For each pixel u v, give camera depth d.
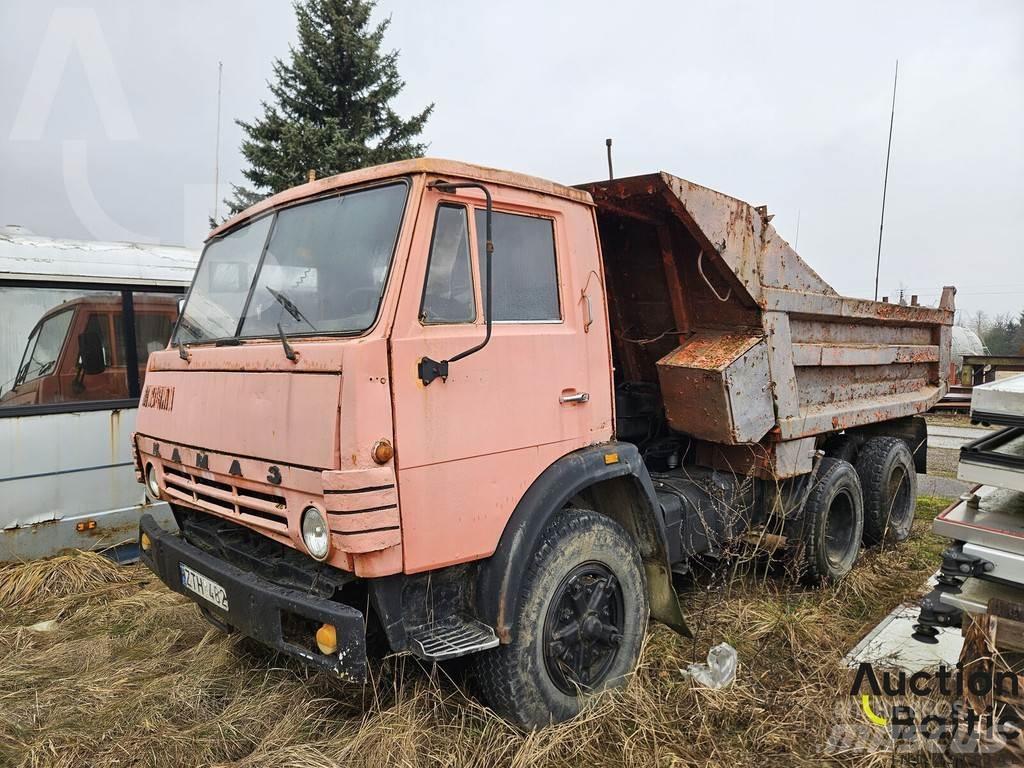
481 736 2.88
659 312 4.47
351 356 2.38
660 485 4.20
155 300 6.05
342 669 2.38
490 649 2.88
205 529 3.39
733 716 3.12
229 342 3.15
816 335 4.69
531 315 3.07
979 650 2.98
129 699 3.38
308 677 3.41
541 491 2.93
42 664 3.84
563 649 3.04
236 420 2.83
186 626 4.24
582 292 3.29
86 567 5.09
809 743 2.95
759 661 3.62
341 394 2.38
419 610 2.72
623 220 4.12
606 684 3.24
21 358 5.32
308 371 2.50
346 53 20.09
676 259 4.14
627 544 3.37
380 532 2.38
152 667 3.75
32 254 5.40
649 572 3.63
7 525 5.09
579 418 3.21
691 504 4.08
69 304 5.57
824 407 4.84
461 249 2.82
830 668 3.50
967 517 3.46
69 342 5.56
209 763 2.86
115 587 4.98
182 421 3.22
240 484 2.84
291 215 3.20
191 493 3.28
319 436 2.42
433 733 2.90
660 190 3.51
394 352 2.48
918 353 6.08
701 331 4.30
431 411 2.57
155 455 3.49
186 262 6.33
